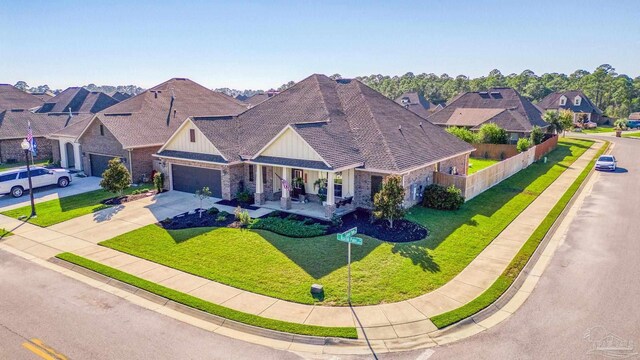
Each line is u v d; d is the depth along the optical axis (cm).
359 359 1066
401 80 16950
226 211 2309
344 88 3173
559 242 1877
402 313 1273
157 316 1287
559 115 6006
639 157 4334
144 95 3903
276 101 3173
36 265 1684
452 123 5612
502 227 2064
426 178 2531
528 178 3300
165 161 2895
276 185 2528
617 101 11625
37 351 1102
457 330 1190
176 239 1895
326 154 2197
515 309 1293
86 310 1323
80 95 6156
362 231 1958
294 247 1772
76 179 3300
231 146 2670
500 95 6106
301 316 1260
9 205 2545
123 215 2286
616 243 1852
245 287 1441
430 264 1608
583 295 1373
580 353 1065
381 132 2503
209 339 1162
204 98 4331
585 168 3762
